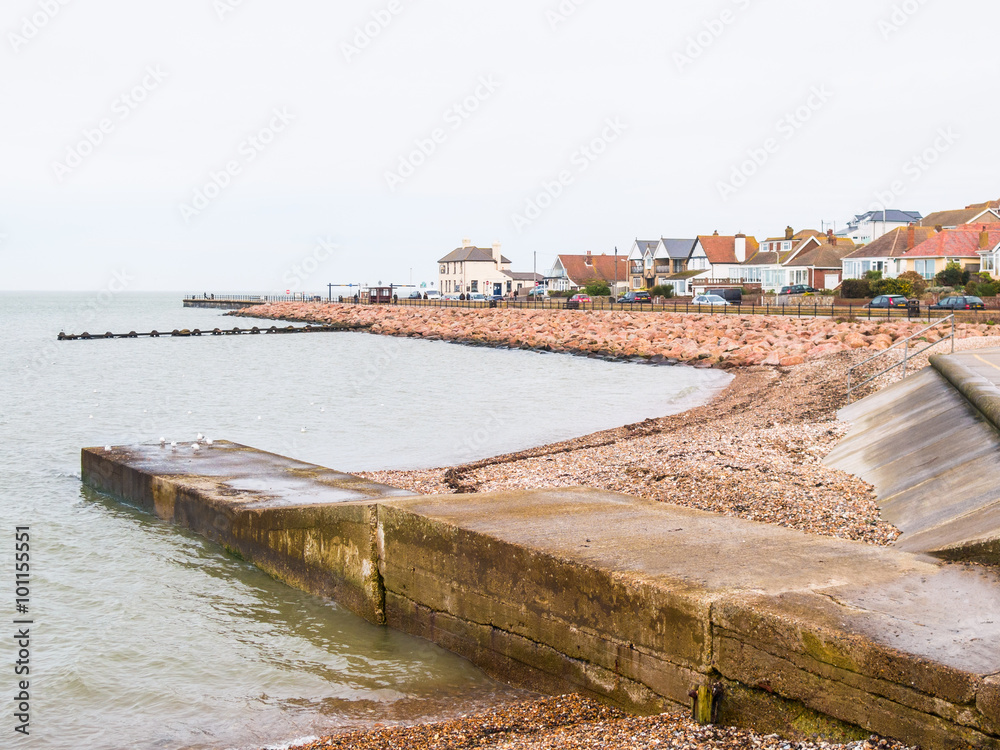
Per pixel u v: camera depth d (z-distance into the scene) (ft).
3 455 78.95
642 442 74.90
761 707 23.39
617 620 27.20
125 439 89.86
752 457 60.23
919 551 30.73
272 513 43.62
